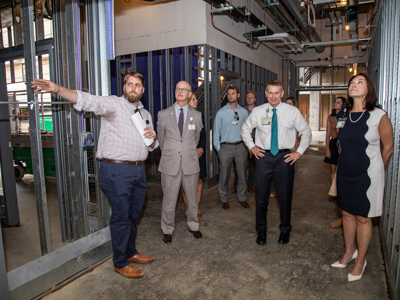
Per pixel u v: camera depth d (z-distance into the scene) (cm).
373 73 625
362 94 195
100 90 252
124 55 542
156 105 589
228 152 356
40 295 192
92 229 269
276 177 261
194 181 273
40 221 226
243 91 621
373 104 194
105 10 241
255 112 267
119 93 553
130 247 233
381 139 193
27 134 547
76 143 259
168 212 270
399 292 170
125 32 533
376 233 293
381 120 190
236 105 359
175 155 262
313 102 1744
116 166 199
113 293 198
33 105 210
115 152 198
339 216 344
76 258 218
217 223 323
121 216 204
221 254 251
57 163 272
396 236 196
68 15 246
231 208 374
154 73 584
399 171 203
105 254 244
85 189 266
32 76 207
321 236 288
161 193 451
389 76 298
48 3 398
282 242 269
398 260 177
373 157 194
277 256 247
